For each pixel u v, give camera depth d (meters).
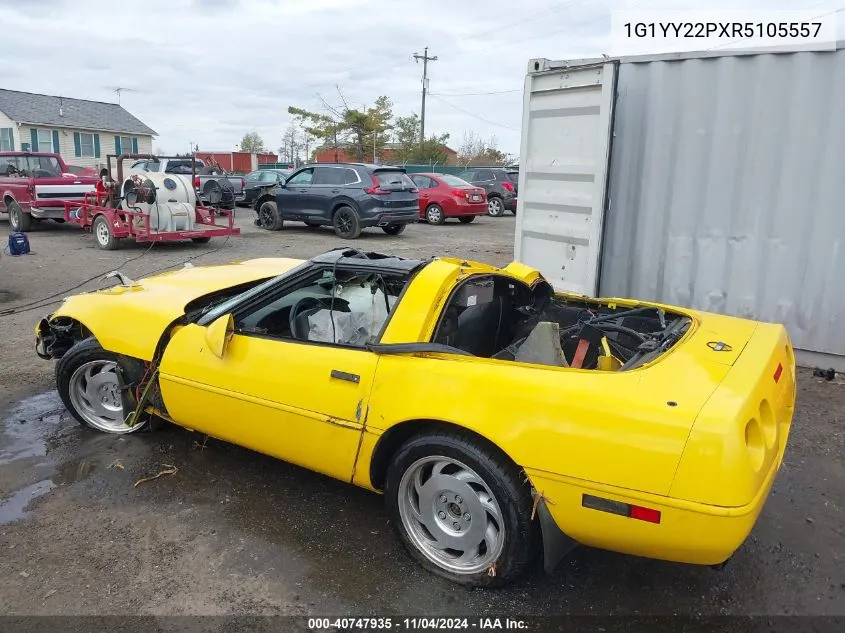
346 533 3.22
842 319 5.35
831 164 5.18
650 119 5.95
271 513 3.39
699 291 5.95
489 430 2.56
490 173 22.62
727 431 2.24
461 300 3.24
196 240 14.15
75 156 37.75
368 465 2.98
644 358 2.80
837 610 2.69
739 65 5.43
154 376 3.79
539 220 6.50
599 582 2.88
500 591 2.81
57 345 4.44
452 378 2.73
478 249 13.37
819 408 4.77
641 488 2.31
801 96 5.20
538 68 6.24
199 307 4.08
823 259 5.34
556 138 6.20
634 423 2.35
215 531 3.22
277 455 3.38
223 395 3.41
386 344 2.92
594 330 3.37
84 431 4.33
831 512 3.43
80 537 3.17
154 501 3.49
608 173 5.71
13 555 3.02
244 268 4.95
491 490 2.64
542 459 2.46
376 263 3.27
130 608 2.68
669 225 6.01
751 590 2.82
